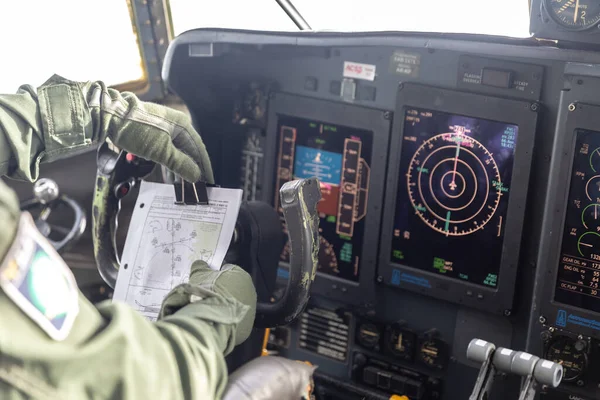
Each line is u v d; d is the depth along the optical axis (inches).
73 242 117.6
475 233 93.8
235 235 82.0
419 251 98.5
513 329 94.1
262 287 87.4
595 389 88.6
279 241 88.7
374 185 100.4
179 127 70.1
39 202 122.6
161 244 78.4
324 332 108.6
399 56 95.9
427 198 96.5
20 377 37.5
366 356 105.2
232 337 52.6
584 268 86.2
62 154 62.5
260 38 95.1
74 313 40.2
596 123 82.4
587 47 80.4
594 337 87.0
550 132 87.4
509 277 92.0
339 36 91.9
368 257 102.7
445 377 100.2
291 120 105.9
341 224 104.2
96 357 39.8
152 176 103.3
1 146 58.0
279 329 111.9
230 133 111.8
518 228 90.2
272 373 55.4
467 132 92.0
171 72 100.9
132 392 40.4
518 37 83.4
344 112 100.9
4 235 37.7
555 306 88.4
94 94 64.1
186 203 79.1
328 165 104.1
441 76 93.4
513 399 93.7
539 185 89.3
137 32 147.6
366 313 104.1
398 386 101.6
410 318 101.7
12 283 37.4
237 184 114.3
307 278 75.5
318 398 107.0
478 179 92.4
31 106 60.4
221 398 52.4
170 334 44.5
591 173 84.1
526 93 87.5
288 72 104.9
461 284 95.6
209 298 54.2
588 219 85.1
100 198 82.1
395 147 97.5
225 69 106.5
